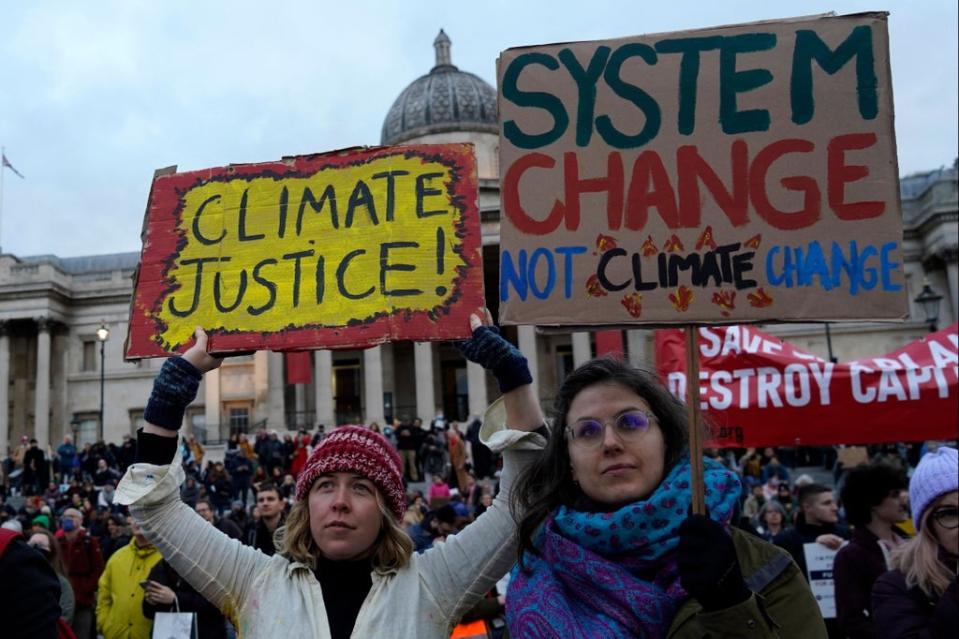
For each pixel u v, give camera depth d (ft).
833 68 11.02
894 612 12.41
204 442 159.12
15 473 109.40
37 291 175.52
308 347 12.29
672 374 26.55
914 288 180.04
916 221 180.65
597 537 9.03
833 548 21.98
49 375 176.96
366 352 147.13
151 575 21.88
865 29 11.02
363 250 12.61
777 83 11.10
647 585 8.64
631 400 9.65
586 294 11.07
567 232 11.23
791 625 8.44
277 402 152.35
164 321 12.85
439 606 10.39
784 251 10.77
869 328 173.17
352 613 10.03
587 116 11.46
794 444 25.12
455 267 12.35
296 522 10.71
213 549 10.76
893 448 79.41
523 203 11.41
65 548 31.71
